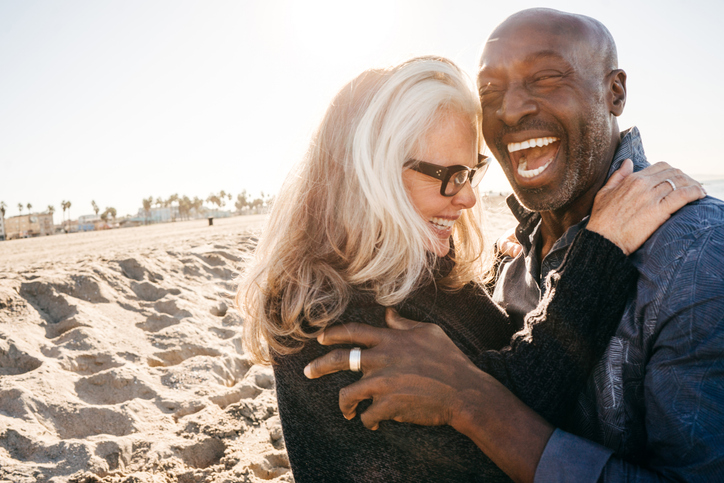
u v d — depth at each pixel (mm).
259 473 2732
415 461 1218
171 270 7141
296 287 1324
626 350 1210
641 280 1198
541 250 1797
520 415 1124
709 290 1050
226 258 8523
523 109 1392
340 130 1396
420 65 1355
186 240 14297
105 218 137125
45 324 4680
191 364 4102
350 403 1176
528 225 1815
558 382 1195
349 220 1352
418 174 1354
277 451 2910
